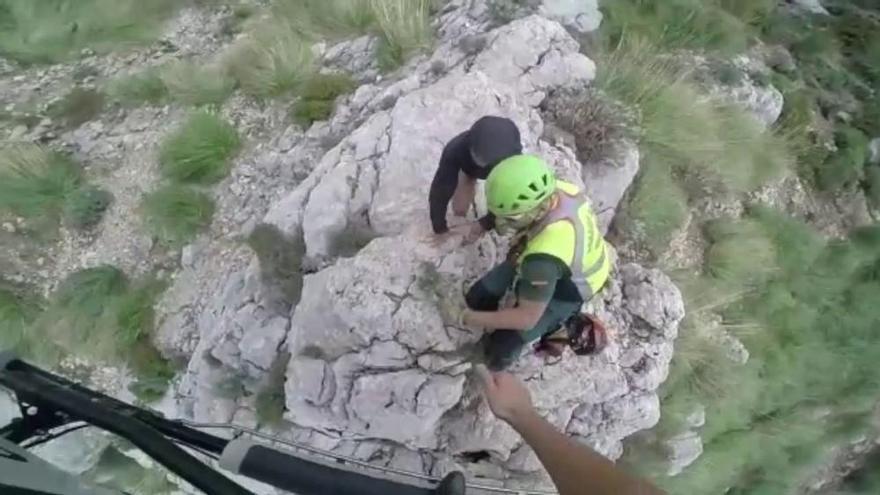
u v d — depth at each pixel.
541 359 3.62
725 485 5.10
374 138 3.76
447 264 3.44
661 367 3.88
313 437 3.77
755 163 5.00
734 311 4.81
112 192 4.46
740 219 4.86
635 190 4.36
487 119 2.72
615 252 4.03
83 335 4.19
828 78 5.62
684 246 4.61
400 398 3.47
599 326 3.14
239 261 4.12
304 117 4.36
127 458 4.11
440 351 3.44
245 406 3.87
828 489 5.71
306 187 3.88
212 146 4.34
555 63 4.09
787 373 5.04
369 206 3.66
